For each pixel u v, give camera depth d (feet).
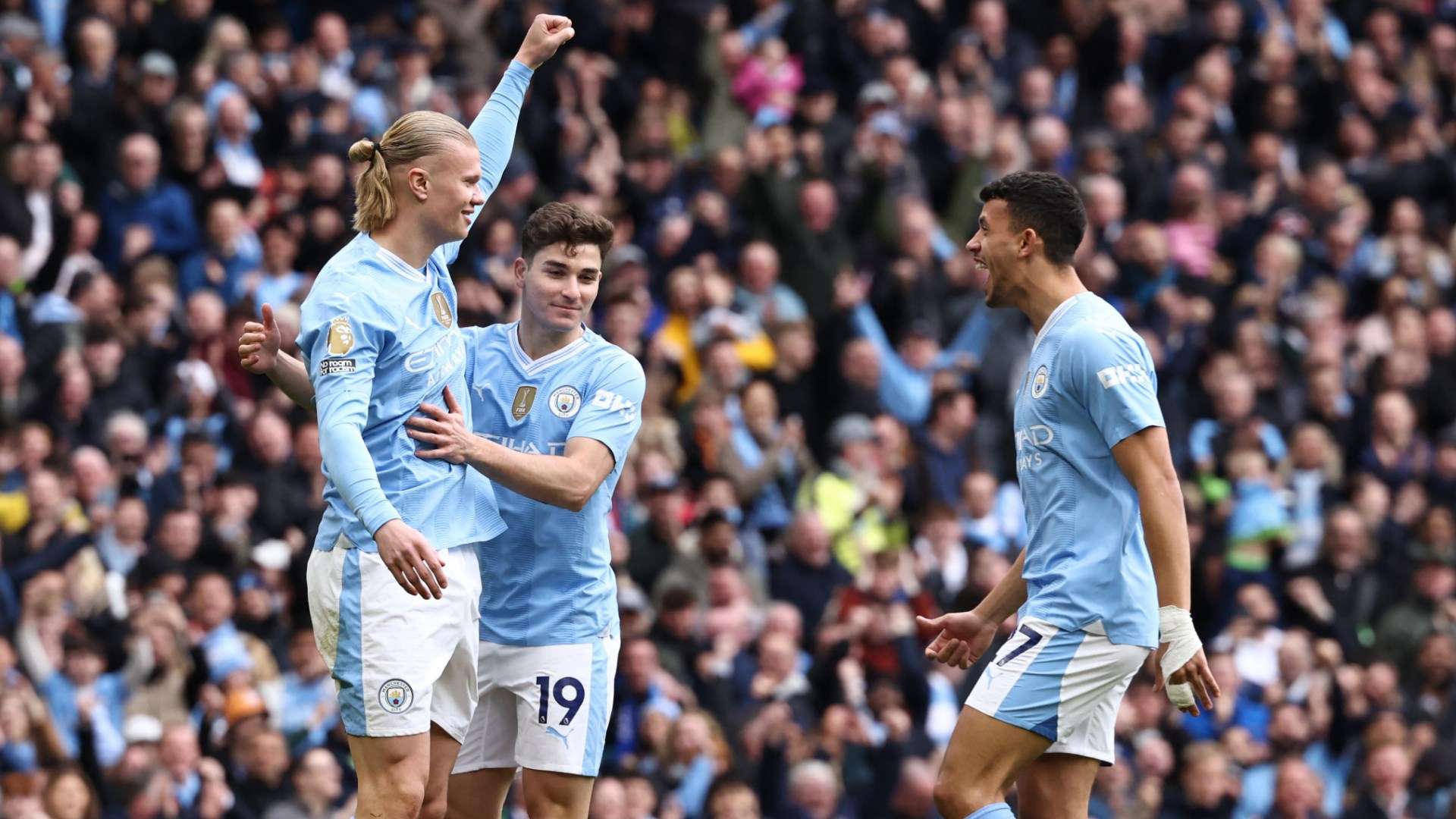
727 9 96.53
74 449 65.77
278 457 66.28
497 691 33.86
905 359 81.56
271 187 79.05
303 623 63.82
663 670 63.10
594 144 87.45
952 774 32.01
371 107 81.97
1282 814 67.36
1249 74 104.12
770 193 84.33
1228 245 94.63
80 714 57.67
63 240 73.15
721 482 70.69
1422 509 84.94
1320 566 78.79
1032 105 97.30
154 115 77.87
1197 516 79.00
